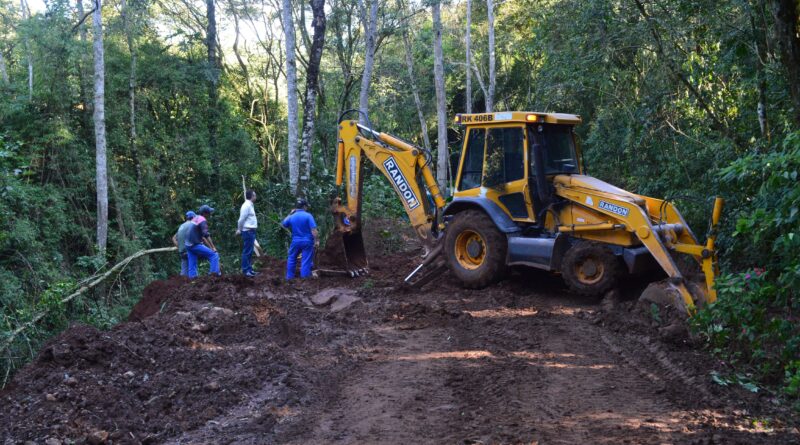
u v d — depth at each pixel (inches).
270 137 1551.4
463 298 378.9
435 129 1763.0
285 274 502.6
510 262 379.6
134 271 912.9
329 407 224.2
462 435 196.4
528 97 1305.4
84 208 970.1
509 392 231.5
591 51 525.3
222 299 372.8
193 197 1211.2
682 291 314.2
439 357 276.1
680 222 357.1
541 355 274.2
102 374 240.4
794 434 195.3
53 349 248.1
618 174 602.9
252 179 1364.4
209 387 231.5
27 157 880.9
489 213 383.6
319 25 812.0
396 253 586.6
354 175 462.6
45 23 951.0
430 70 1571.1
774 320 252.7
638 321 311.6
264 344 291.0
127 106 1089.4
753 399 224.4
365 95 982.4
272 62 1640.0
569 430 197.9
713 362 259.1
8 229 739.4
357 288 415.5
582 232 361.4
